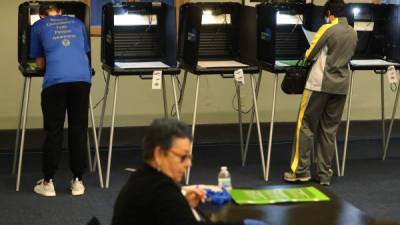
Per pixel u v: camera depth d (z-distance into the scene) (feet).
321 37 14.96
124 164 17.34
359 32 17.65
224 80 20.21
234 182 15.89
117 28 16.12
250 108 20.51
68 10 16.01
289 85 15.55
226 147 19.31
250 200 8.36
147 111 19.77
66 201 14.33
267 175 16.11
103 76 19.17
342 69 15.20
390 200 14.88
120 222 7.12
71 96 14.46
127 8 16.16
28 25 15.25
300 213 7.93
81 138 14.64
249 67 15.89
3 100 18.63
